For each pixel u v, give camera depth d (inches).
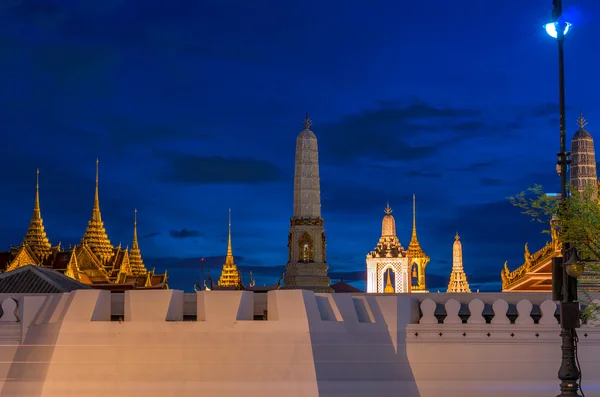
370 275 3720.5
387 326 1472.7
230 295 1466.5
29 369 1480.1
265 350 1444.4
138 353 1459.2
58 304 1519.4
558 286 1320.1
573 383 1288.1
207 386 1439.5
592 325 1477.6
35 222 5315.0
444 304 1521.9
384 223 3777.1
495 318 1483.8
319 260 2559.1
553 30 1374.3
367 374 1449.3
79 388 1457.9
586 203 1445.6
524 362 1467.8
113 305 1530.5
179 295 1519.4
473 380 1462.8
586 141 2859.3
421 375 1464.1
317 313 1462.8
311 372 1432.1
